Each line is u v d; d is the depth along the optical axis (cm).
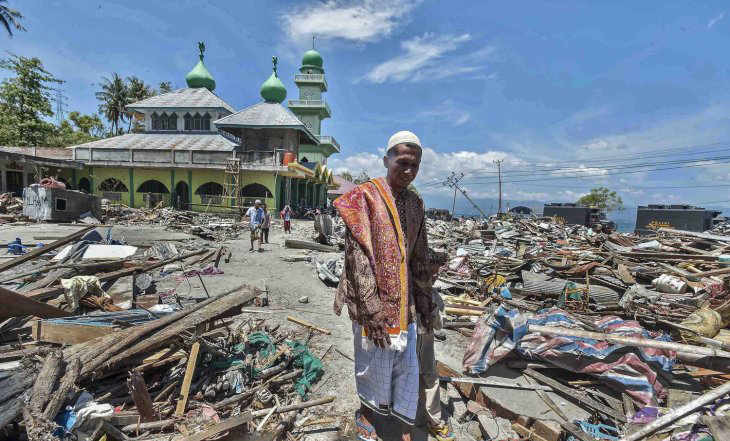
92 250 805
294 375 360
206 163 2680
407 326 239
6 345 348
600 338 336
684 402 322
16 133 3391
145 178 2758
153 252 949
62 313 403
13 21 3341
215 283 758
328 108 4481
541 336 375
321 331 501
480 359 374
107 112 5556
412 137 236
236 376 334
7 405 233
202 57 3419
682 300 685
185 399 296
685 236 1623
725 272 865
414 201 258
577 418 313
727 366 356
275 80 3127
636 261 1029
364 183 250
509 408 318
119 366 311
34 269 646
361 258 227
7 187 2386
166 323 342
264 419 295
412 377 250
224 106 3127
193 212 2536
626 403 320
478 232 1812
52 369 266
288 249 1309
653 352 351
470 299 702
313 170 3259
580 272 916
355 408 328
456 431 310
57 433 238
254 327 471
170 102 3147
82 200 1786
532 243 1523
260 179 2648
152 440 246
